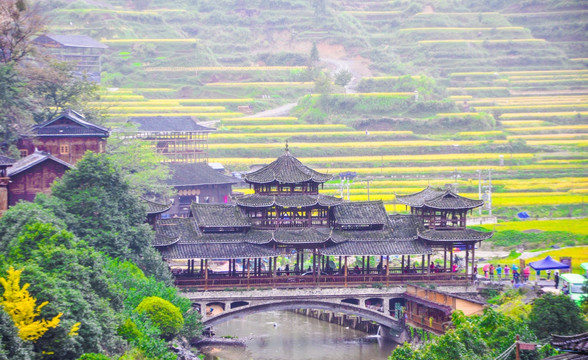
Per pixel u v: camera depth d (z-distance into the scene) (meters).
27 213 85.38
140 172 168.50
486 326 77.62
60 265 75.00
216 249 109.00
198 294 106.94
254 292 108.75
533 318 80.12
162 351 82.69
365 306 113.12
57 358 66.12
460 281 113.69
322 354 107.50
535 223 179.12
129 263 97.56
